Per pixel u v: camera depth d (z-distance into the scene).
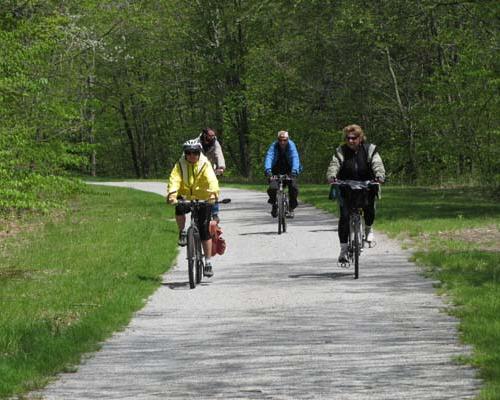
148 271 19.89
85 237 26.81
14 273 20.22
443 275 17.78
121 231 27.95
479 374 10.19
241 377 10.70
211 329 13.91
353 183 18.19
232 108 77.38
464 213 31.61
